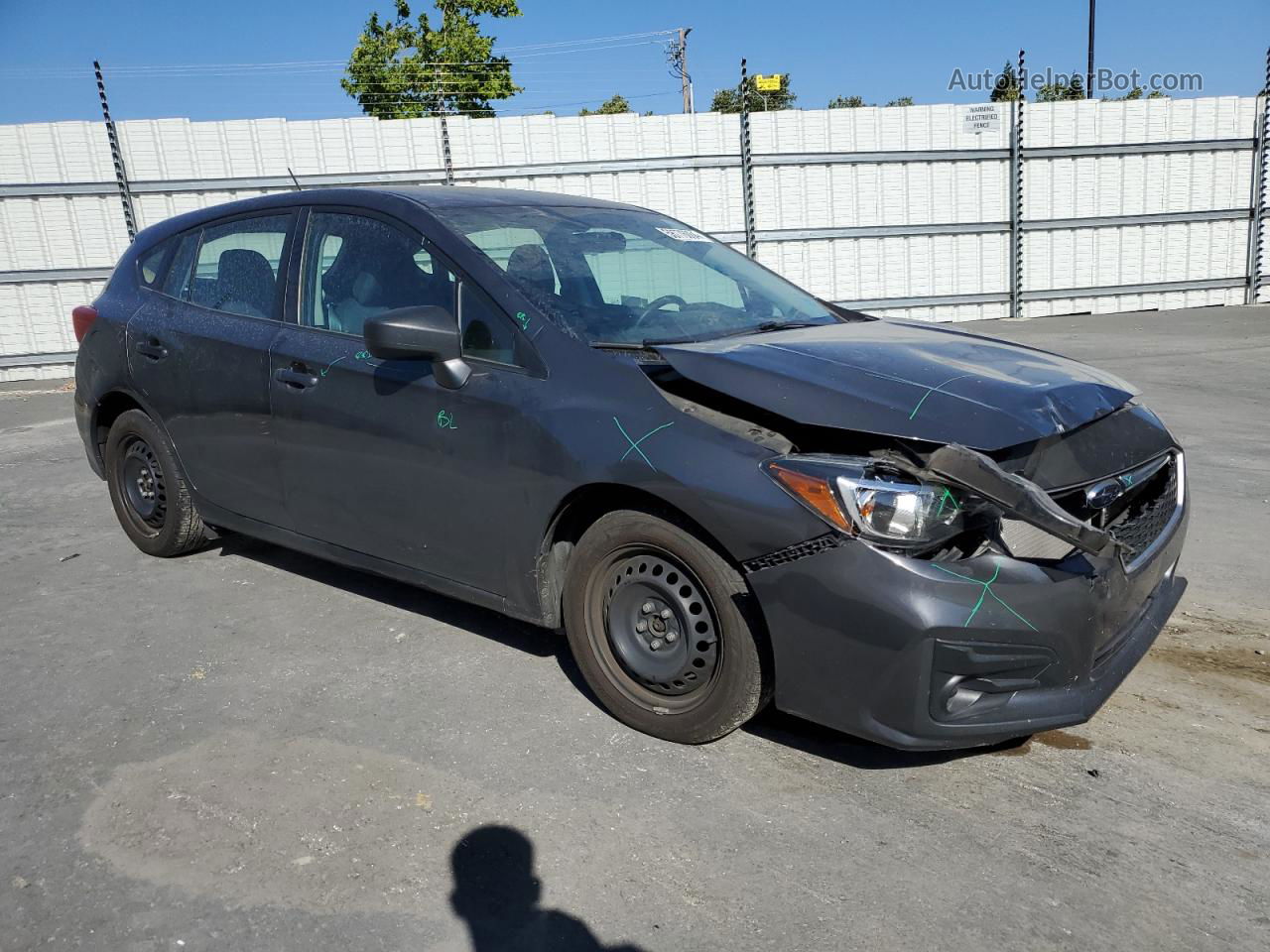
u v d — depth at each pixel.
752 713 2.87
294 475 3.84
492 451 3.16
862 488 2.52
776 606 2.65
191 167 12.59
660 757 2.97
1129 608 2.85
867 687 2.56
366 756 2.99
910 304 14.89
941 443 2.57
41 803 2.76
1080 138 14.74
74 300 12.52
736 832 2.61
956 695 2.57
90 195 12.34
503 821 2.66
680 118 13.68
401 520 3.50
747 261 4.36
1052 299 15.26
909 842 2.56
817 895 2.36
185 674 3.56
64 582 4.55
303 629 3.96
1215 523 5.21
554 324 3.19
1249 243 15.55
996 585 2.52
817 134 14.02
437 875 2.44
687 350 3.00
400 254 3.59
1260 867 2.45
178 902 2.35
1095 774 2.88
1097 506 2.75
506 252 3.48
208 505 4.38
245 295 4.12
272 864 2.48
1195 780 2.84
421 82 19.97
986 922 2.26
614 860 2.50
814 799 2.75
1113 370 10.01
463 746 3.04
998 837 2.58
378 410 3.47
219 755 3.01
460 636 3.86
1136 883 2.39
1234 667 3.56
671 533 2.84
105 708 3.32
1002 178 14.70
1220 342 11.74
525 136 13.41
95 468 4.95
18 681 3.54
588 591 3.09
